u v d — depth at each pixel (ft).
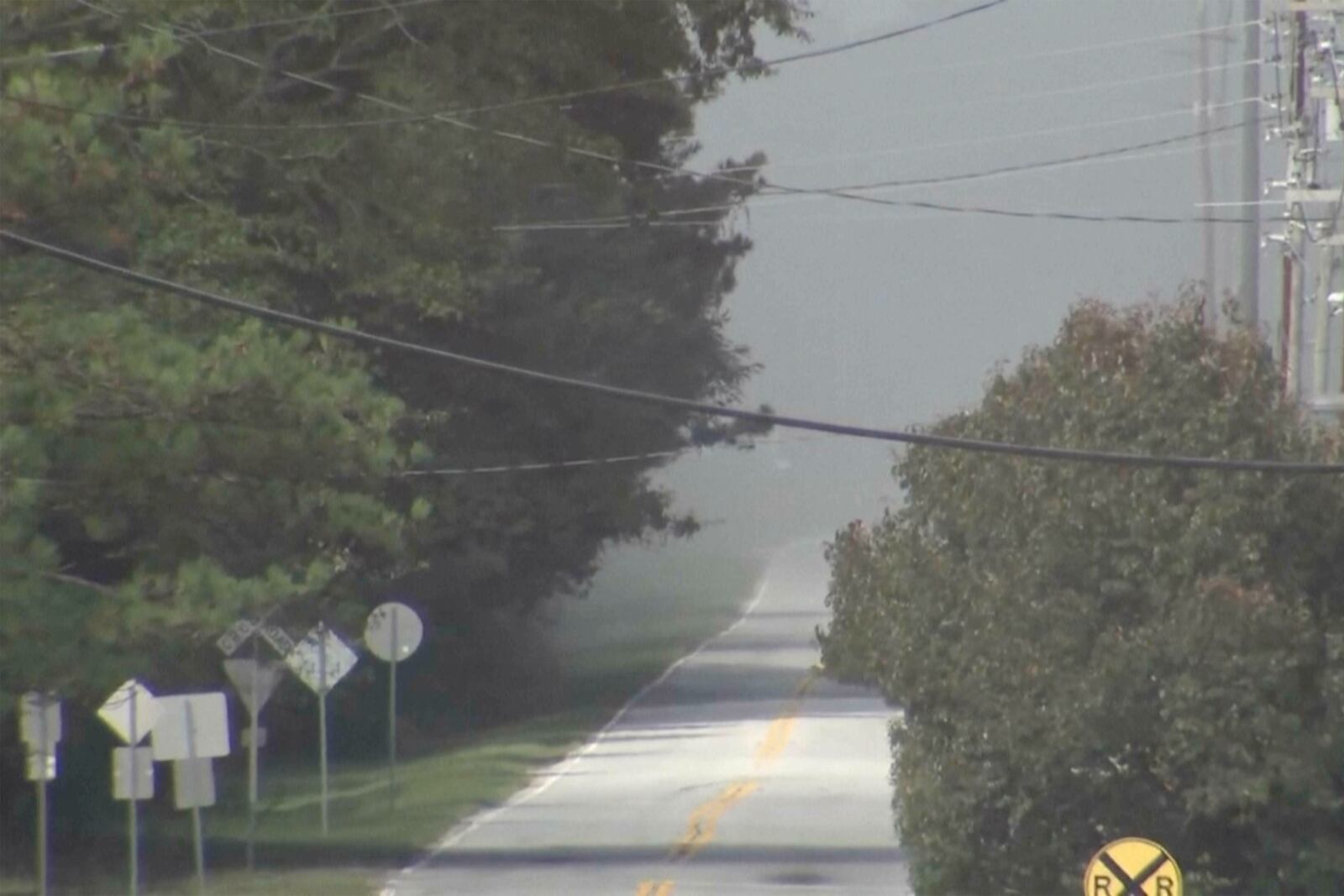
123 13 192.85
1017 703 202.59
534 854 306.55
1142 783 203.51
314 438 182.60
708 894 260.62
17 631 170.50
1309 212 317.01
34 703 199.72
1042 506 207.92
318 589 198.80
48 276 186.91
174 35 213.87
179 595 176.14
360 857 308.40
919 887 223.51
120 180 185.06
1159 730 197.67
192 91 250.78
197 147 235.81
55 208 183.83
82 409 177.06
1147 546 201.67
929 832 213.05
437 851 312.09
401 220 265.95
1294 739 194.90
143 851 321.11
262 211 268.62
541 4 275.39
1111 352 215.72
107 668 175.32
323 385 183.01
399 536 196.75
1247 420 204.95
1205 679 195.21
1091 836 206.18
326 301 286.46
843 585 240.32
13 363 174.81
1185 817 204.03
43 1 189.16
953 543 225.35
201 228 222.48
